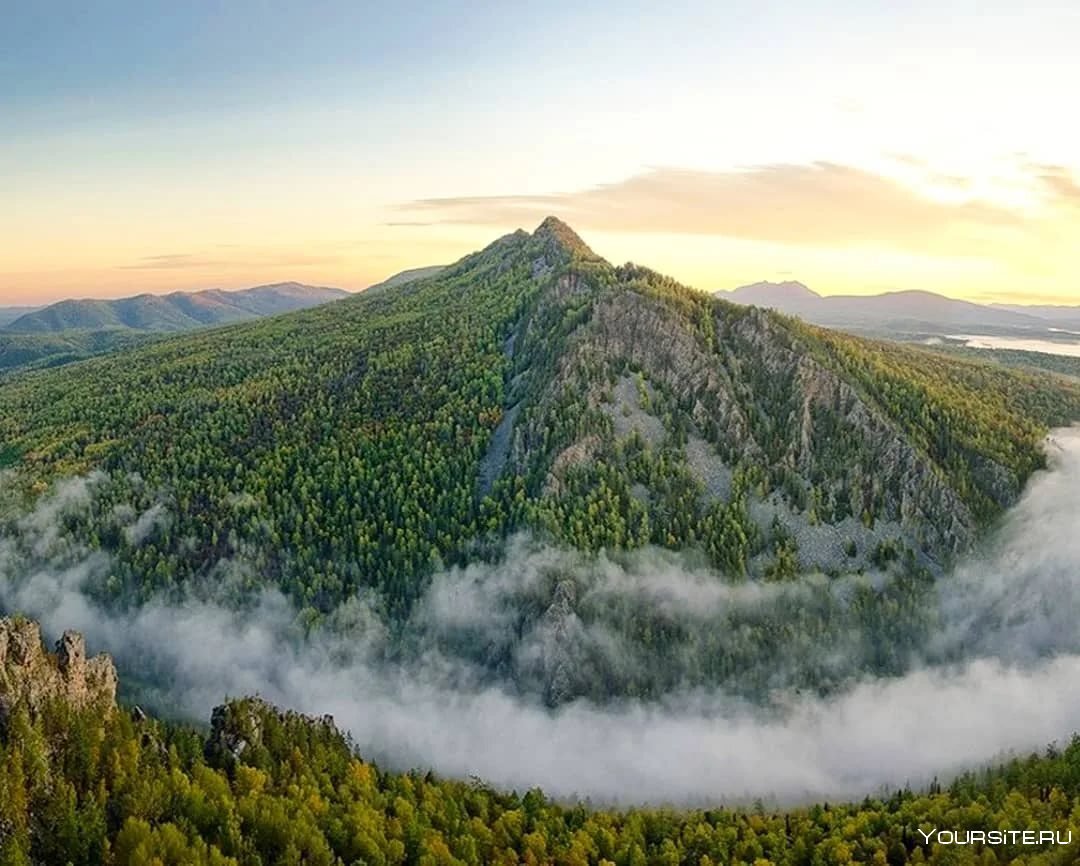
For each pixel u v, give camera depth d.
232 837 124.38
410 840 141.38
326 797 147.12
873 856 152.50
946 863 146.25
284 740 159.88
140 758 138.75
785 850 159.12
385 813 148.38
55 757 130.25
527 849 148.88
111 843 119.31
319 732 170.88
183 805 129.38
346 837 134.50
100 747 135.50
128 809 124.88
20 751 123.69
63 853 115.94
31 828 117.38
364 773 158.62
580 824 168.50
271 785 144.88
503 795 178.62
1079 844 142.25
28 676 135.88
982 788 183.75
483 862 145.75
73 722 134.88
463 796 168.62
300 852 127.12
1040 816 158.75
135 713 157.62
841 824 169.12
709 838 161.88
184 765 145.38
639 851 151.75
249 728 155.75
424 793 162.12
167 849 116.88
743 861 152.62
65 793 121.62
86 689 146.00
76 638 147.00
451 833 149.38
